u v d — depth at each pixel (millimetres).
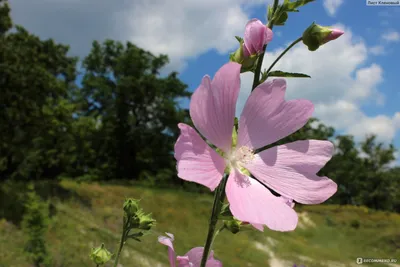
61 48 29359
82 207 20078
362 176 42750
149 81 38562
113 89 39969
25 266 11602
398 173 45531
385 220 27297
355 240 24328
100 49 40156
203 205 26188
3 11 22453
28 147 22578
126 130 40219
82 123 27062
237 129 1560
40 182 22859
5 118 21641
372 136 43000
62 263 12680
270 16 1684
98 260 1773
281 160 1530
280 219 1326
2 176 23500
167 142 40375
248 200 1382
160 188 31703
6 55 21422
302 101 1535
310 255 19422
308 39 1686
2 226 14727
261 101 1552
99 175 34031
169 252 1582
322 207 30594
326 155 1503
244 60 1560
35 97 22625
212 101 1435
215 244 18578
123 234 1811
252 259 17500
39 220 12164
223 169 1408
